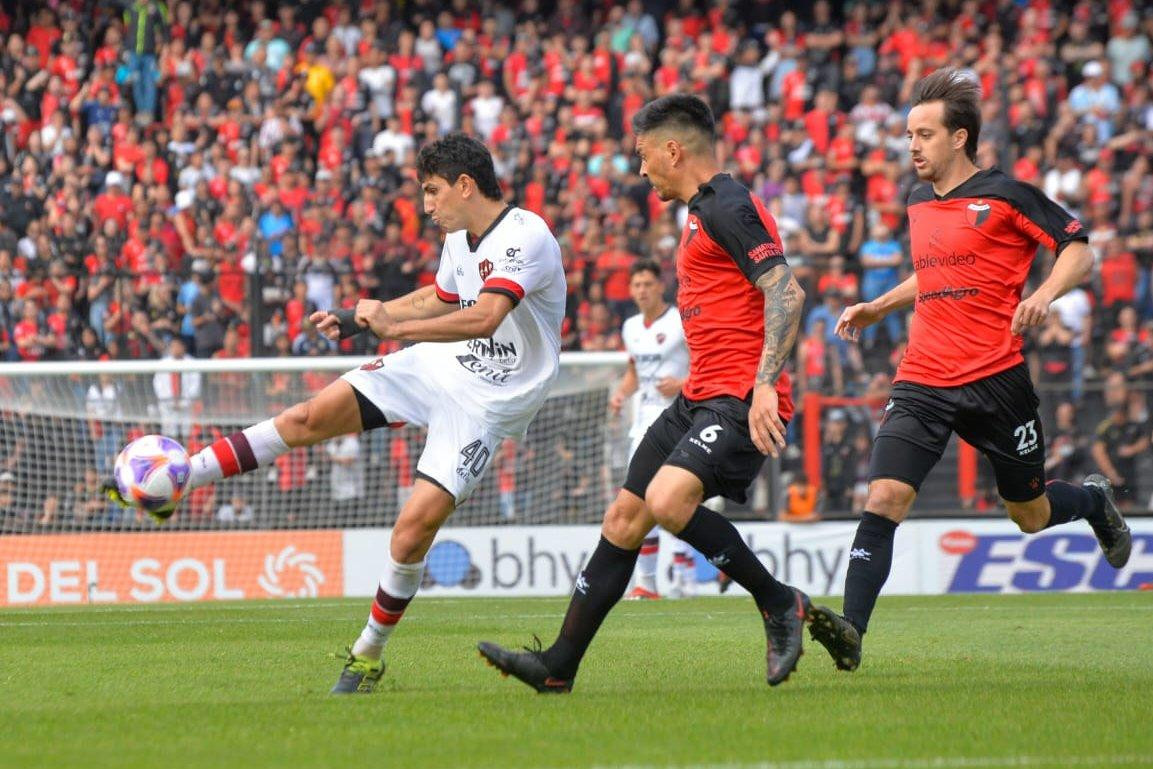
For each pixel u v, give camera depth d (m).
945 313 22.52
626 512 19.02
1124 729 15.72
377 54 69.38
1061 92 69.88
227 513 47.03
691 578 42.75
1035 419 22.91
